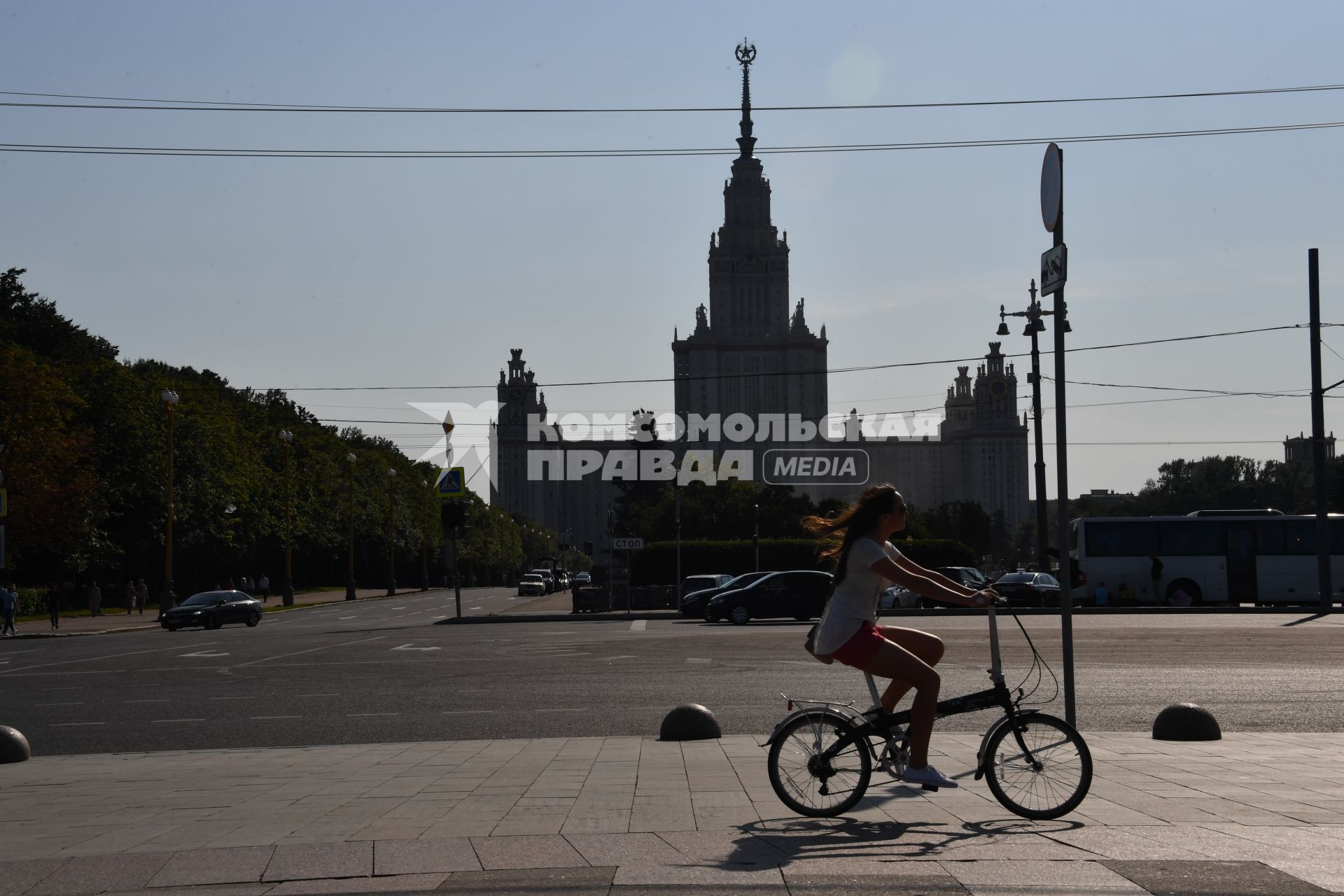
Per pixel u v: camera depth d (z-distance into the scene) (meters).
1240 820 8.30
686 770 11.30
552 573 128.38
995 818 8.41
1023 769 8.41
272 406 131.00
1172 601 50.28
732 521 98.12
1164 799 9.23
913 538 71.75
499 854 7.50
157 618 61.22
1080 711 16.58
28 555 69.44
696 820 8.55
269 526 93.94
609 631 38.50
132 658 30.75
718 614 42.66
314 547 110.06
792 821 8.43
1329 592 44.25
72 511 63.41
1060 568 11.45
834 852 7.38
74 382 73.38
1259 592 49.88
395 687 21.62
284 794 10.33
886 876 6.72
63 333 83.12
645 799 9.58
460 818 8.89
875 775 10.26
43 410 63.72
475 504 159.25
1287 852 7.24
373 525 124.06
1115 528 50.97
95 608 63.84
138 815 9.44
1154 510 163.00
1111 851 7.29
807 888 6.49
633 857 7.34
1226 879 6.58
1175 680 20.38
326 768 12.11
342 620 56.53
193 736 16.03
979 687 19.39
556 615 52.03
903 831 8.02
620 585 59.06
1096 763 11.28
